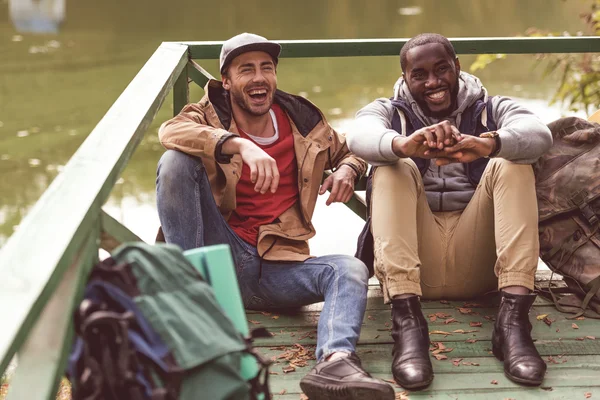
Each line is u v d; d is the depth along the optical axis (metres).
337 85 10.99
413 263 2.77
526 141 2.79
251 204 3.09
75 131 9.55
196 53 3.88
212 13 19.03
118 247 1.90
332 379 2.46
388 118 3.12
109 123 2.26
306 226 3.14
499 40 4.02
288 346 2.96
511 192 2.82
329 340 2.61
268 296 3.05
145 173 7.71
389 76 11.54
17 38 15.48
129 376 1.48
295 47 3.97
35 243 1.53
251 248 3.05
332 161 3.27
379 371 2.77
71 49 14.57
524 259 2.77
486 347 2.93
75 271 1.61
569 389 2.64
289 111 3.17
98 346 1.51
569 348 2.91
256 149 2.75
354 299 2.72
